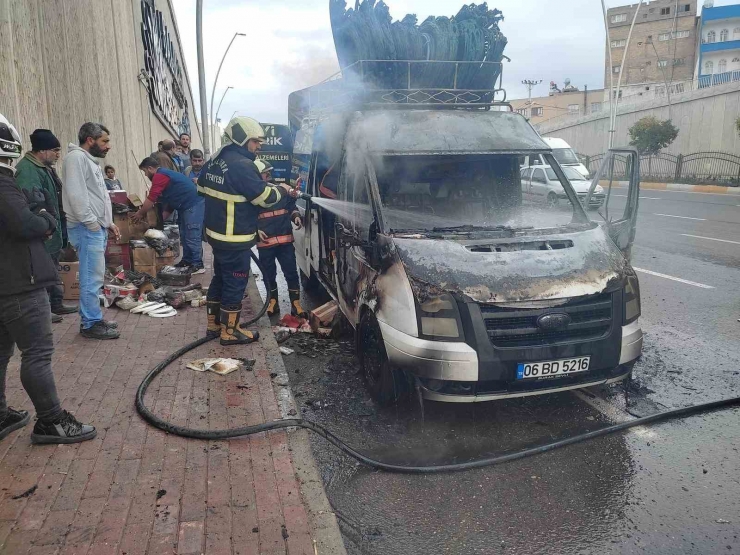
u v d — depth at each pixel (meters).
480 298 3.56
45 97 6.85
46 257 3.17
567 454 3.57
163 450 3.29
